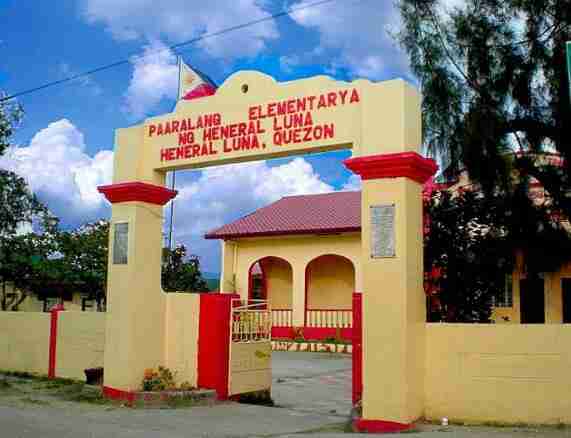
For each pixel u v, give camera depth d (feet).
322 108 34.37
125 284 39.58
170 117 40.29
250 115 37.09
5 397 41.11
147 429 30.99
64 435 28.84
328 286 93.76
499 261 45.03
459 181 45.70
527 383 30.07
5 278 94.53
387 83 31.73
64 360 48.67
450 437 27.55
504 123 42.29
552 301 60.23
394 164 30.63
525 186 42.96
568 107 40.14
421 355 31.22
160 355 40.75
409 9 44.70
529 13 42.01
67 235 96.53
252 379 41.98
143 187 39.75
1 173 78.89
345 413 38.83
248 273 93.35
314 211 94.02
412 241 30.99
